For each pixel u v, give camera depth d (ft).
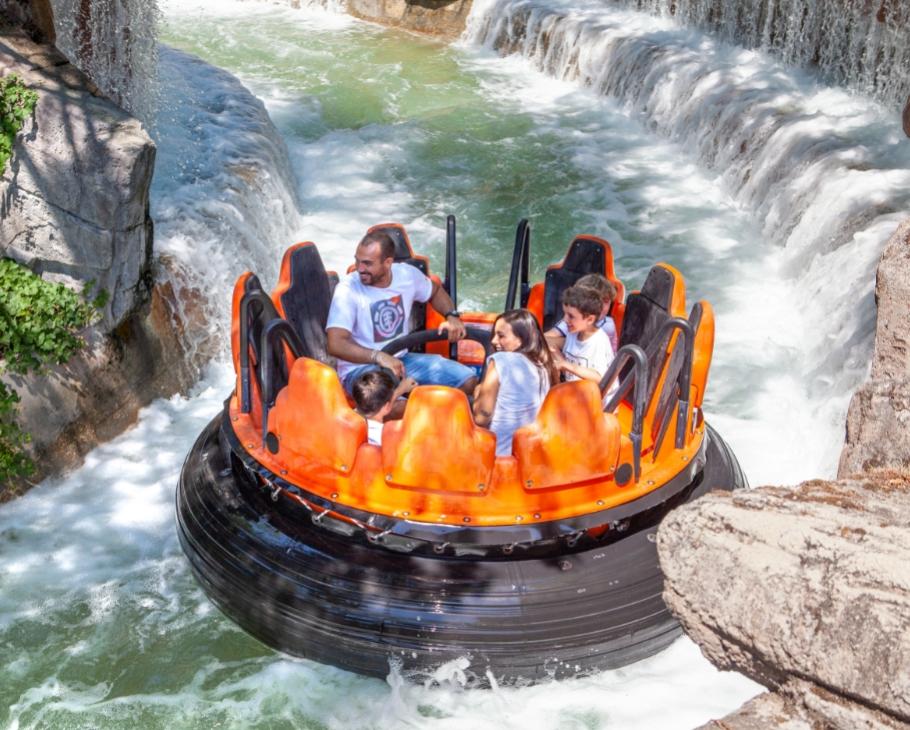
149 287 21.59
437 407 14.03
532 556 14.82
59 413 19.67
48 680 15.47
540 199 34.14
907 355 8.63
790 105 34.76
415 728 14.42
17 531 18.43
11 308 18.95
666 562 6.55
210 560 15.84
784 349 25.04
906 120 11.42
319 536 15.31
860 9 34.45
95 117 19.66
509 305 18.97
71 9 27.25
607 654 14.57
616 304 18.30
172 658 15.84
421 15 53.11
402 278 17.58
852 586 5.73
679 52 40.42
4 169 18.98
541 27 47.19
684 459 15.97
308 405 14.85
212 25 53.72
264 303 16.52
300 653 15.26
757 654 6.03
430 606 14.32
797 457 21.18
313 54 49.06
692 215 32.99
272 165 30.22
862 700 5.56
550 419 14.20
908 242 8.71
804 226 28.55
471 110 42.16
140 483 19.79
